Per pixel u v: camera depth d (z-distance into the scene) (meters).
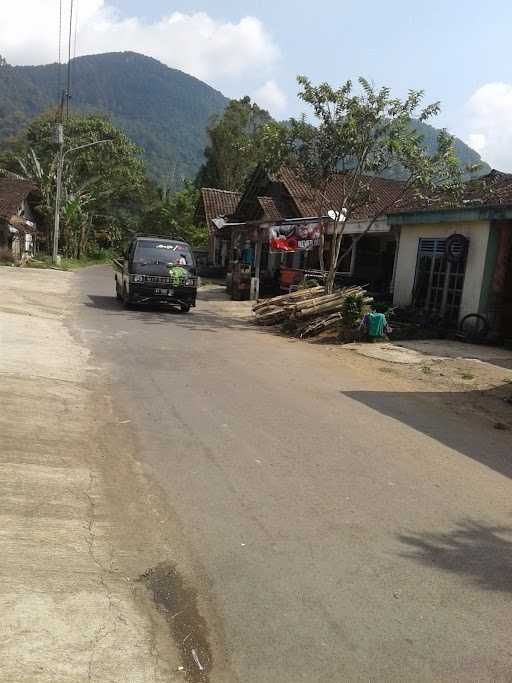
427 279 15.51
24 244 36.69
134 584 3.28
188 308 16.28
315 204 23.97
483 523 4.35
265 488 4.68
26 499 4.11
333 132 15.03
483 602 3.34
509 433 6.84
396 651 2.87
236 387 7.94
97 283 24.14
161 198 63.06
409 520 4.30
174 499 4.38
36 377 7.30
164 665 2.68
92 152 47.34
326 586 3.38
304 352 11.32
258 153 16.44
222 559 3.60
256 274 22.09
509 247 13.45
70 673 2.53
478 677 2.73
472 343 13.23
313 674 2.69
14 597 2.99
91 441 5.43
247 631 2.96
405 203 18.88
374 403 7.70
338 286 18.12
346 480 4.96
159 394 7.27
